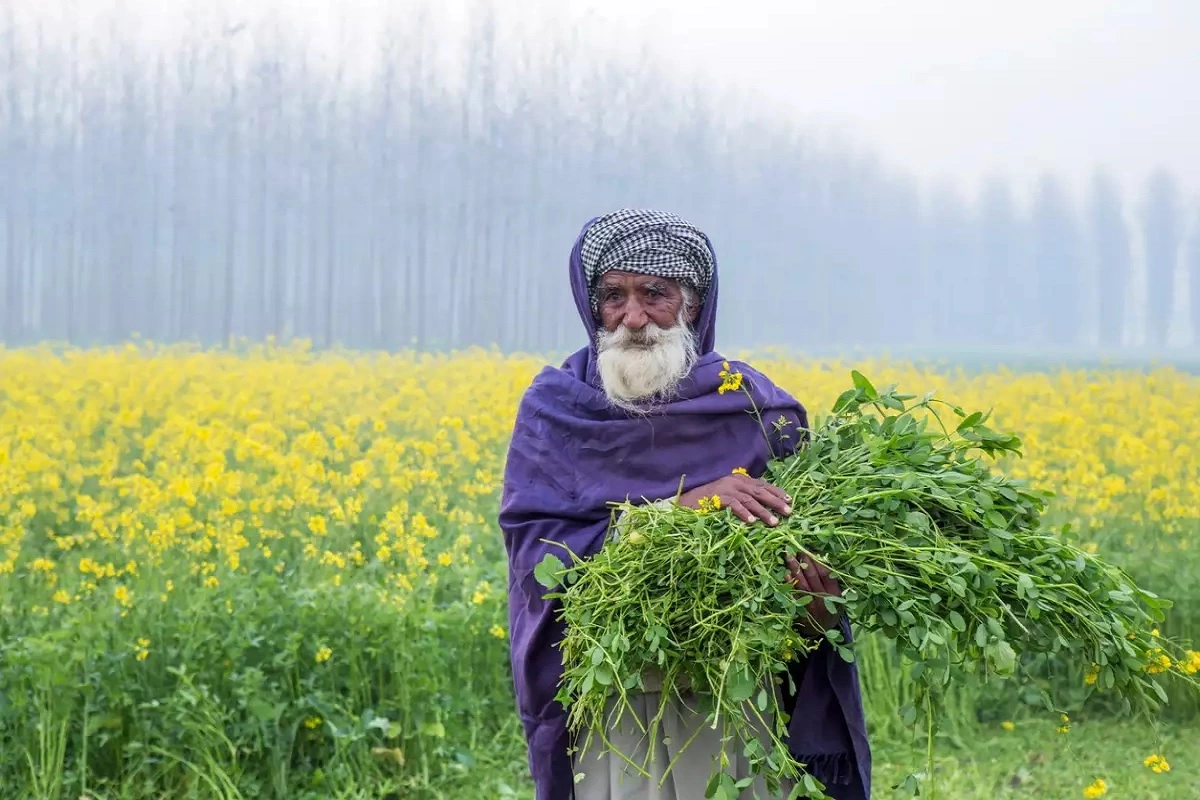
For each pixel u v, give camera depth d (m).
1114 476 7.07
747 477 2.42
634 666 2.28
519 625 2.52
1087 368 18.30
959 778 4.48
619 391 2.53
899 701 5.04
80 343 25.38
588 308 2.62
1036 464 7.08
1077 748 4.77
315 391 10.62
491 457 8.14
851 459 2.42
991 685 5.11
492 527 6.46
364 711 4.38
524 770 4.52
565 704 2.32
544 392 2.64
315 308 27.45
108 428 8.97
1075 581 2.32
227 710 4.29
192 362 12.49
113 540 5.66
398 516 5.54
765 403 2.57
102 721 4.14
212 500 6.23
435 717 4.45
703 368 2.59
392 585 5.21
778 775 2.15
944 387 12.83
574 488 2.54
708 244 2.63
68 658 4.25
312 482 6.85
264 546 5.80
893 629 2.22
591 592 2.30
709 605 2.21
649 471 2.52
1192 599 5.43
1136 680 2.32
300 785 4.22
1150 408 10.59
